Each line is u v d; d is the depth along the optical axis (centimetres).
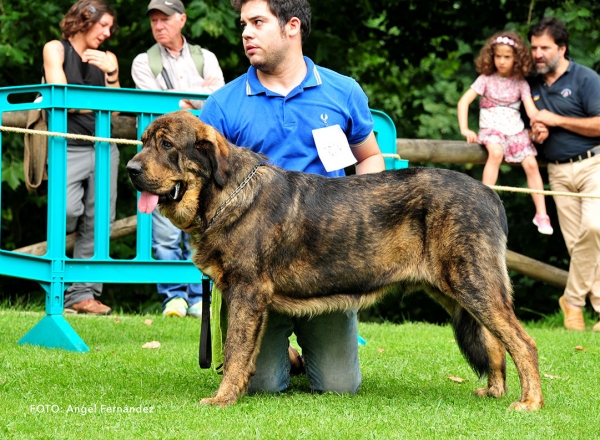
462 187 578
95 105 807
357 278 582
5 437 464
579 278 1073
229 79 1502
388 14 1523
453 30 1528
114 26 1026
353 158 618
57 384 620
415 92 1950
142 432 477
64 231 802
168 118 559
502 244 578
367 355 792
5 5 1309
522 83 1103
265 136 620
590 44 1375
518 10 1445
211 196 564
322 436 471
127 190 1427
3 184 1388
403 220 582
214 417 513
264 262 562
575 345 877
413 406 561
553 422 521
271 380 622
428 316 1543
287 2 605
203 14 1253
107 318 975
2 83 1423
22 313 1020
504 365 612
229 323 562
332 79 636
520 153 1103
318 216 573
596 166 1059
